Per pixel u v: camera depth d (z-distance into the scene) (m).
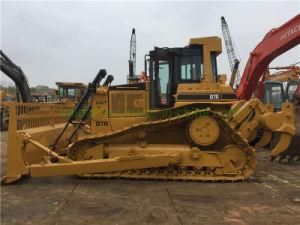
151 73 10.05
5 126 26.39
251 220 6.18
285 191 8.04
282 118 9.66
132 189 8.20
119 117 9.84
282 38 10.75
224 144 9.36
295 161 11.90
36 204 7.12
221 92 9.63
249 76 11.75
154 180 9.00
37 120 9.85
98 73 9.53
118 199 7.43
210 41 9.86
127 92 9.87
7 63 14.24
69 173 8.68
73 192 7.97
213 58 9.96
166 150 9.14
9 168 8.62
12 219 6.29
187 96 9.57
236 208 6.84
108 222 6.12
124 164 8.89
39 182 8.87
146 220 6.20
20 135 8.59
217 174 9.02
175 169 9.11
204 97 9.57
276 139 11.04
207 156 9.05
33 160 9.02
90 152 9.30
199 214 6.50
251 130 9.59
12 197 7.61
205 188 8.28
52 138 10.09
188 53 9.98
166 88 10.02
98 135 9.31
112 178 9.09
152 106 9.95
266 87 16.41
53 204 7.12
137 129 9.32
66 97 26.33
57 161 8.90
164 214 6.50
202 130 9.11
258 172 10.13
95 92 9.67
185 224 6.00
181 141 9.56
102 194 7.80
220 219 6.23
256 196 7.63
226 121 9.01
